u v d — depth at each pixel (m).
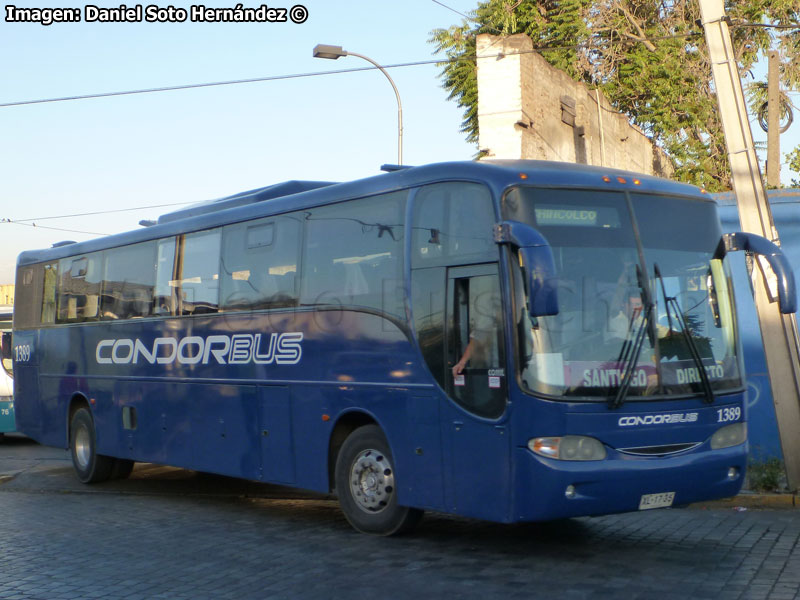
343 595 7.27
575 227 8.19
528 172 8.27
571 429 7.73
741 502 10.87
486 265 8.19
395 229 9.23
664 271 8.44
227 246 11.64
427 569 8.04
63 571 8.34
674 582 7.36
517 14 31.19
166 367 12.58
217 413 11.59
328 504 12.09
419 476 8.81
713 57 11.17
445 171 8.74
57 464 16.91
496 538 9.32
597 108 24.64
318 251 10.21
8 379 20.80
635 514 10.45
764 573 7.59
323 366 10.00
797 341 11.08
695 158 31.14
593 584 7.37
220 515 11.30
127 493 13.45
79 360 14.62
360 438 9.59
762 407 11.97
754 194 11.01
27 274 16.42
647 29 31.70
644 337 8.16
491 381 8.08
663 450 8.09
